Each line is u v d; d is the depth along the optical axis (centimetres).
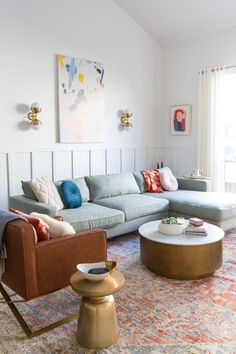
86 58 491
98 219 357
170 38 584
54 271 223
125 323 226
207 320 230
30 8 424
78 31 477
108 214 369
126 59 549
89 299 200
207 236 305
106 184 450
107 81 523
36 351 197
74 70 475
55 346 202
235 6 469
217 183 546
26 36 424
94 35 498
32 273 212
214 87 535
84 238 239
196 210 408
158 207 425
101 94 514
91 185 444
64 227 239
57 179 472
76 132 486
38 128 438
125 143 564
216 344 203
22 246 208
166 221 321
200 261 288
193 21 523
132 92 566
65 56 464
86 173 508
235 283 286
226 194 463
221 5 473
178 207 430
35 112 432
